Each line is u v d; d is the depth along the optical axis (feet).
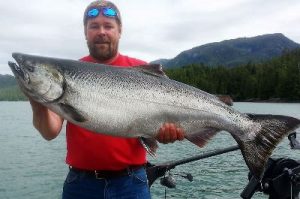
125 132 3.90
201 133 4.18
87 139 4.04
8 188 10.63
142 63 4.49
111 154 4.02
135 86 3.92
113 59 4.34
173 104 4.03
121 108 3.84
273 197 4.61
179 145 17.83
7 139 22.15
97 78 3.81
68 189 4.18
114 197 4.06
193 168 12.05
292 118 4.03
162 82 4.04
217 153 5.60
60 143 20.01
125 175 4.09
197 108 4.12
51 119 3.91
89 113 3.76
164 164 5.37
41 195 10.03
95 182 4.07
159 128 4.00
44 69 3.67
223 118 4.20
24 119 42.78
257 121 4.14
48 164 14.17
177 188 9.68
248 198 4.69
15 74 3.67
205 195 9.09
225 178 10.74
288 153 14.49
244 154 4.16
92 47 4.24
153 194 9.21
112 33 4.20
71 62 3.79
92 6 4.20
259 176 4.07
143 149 4.21
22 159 15.23
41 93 3.68
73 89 3.72
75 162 4.10
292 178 4.48
